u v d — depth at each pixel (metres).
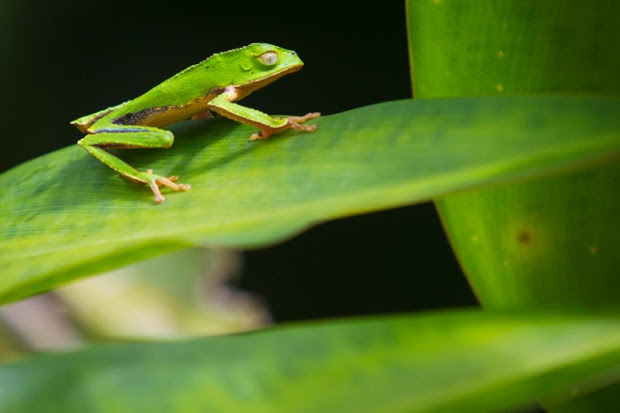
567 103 0.43
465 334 0.36
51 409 0.33
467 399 0.33
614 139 0.39
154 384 0.34
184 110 0.52
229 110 0.48
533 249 0.46
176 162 0.49
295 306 0.81
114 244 0.45
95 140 0.49
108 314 0.60
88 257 0.44
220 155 0.48
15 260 0.46
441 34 0.47
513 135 0.43
